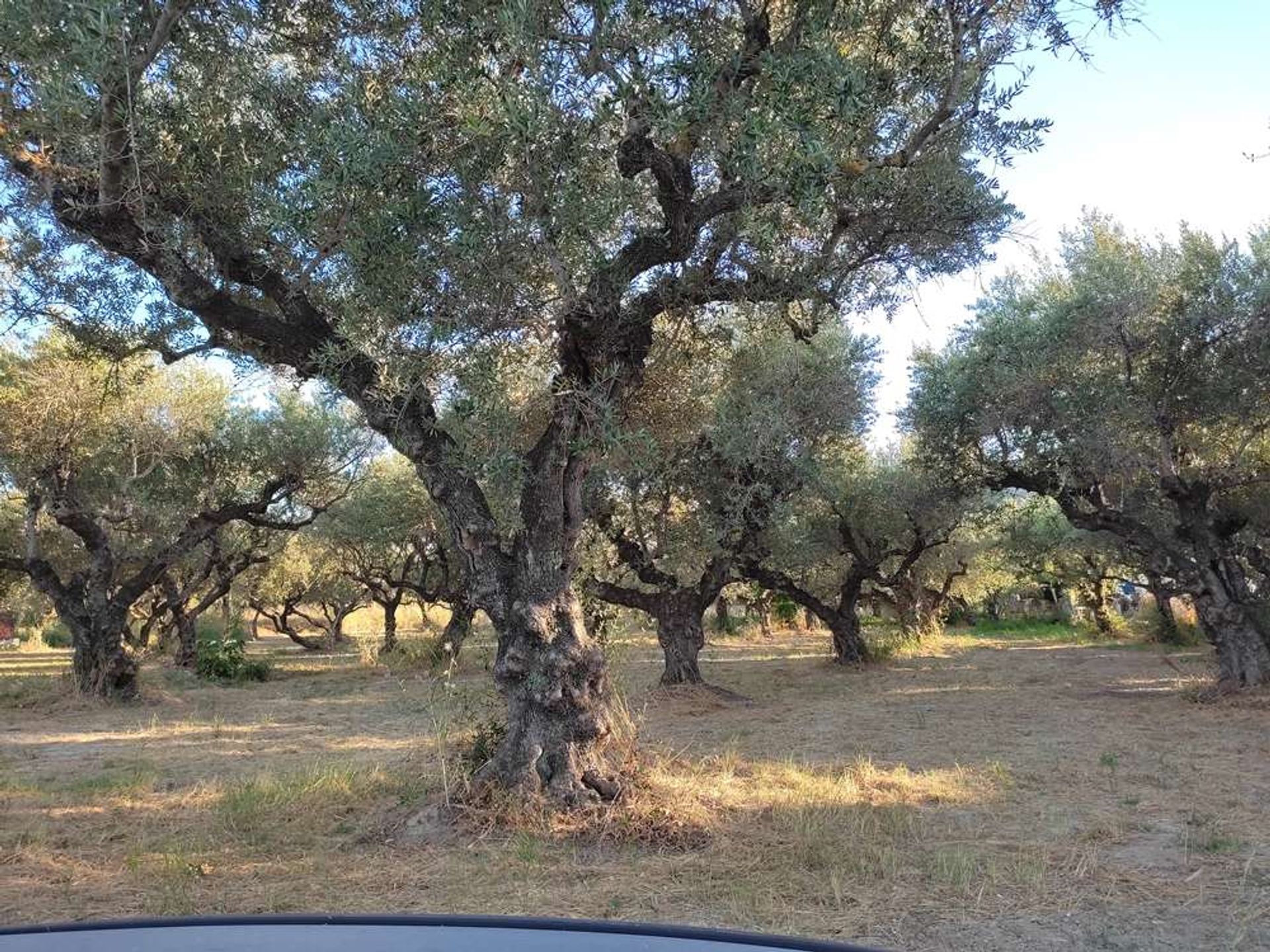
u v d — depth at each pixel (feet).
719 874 17.53
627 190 18.88
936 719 40.93
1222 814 22.13
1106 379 42.60
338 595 108.88
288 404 63.00
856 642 68.74
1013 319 45.65
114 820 23.12
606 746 21.83
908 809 22.48
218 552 74.69
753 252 23.89
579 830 19.77
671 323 28.35
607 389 20.52
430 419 21.26
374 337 18.02
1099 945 14.05
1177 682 52.75
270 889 16.93
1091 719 39.93
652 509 47.85
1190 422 43.50
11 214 23.52
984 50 19.19
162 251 20.01
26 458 51.93
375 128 16.80
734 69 18.84
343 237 17.58
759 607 110.22
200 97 20.29
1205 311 40.32
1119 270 41.32
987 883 16.93
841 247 24.71
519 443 22.09
